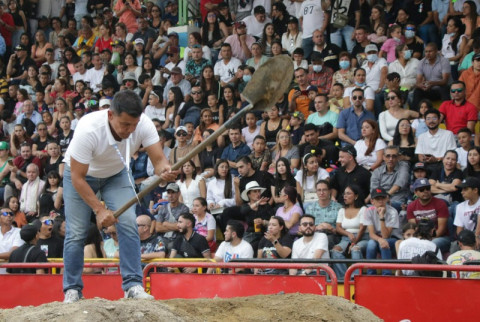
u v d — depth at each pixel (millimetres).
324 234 12500
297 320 7930
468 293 9602
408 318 9836
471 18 17969
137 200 7562
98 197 8141
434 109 14922
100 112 7637
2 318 6949
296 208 13773
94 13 25422
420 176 14016
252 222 14227
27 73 23375
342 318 8023
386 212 12992
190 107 18594
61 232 13930
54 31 25188
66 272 7984
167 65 21234
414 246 11594
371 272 12430
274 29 20109
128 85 20562
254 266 10305
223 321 7785
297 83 18359
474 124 15641
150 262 12109
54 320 6621
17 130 19594
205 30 21562
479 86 16312
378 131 15383
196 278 10930
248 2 21500
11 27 25016
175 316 7090
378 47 18578
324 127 16406
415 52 18109
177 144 18062
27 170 17781
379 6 18953
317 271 10289
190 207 15602
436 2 18984
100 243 13539
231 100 17938
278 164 14695
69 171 7953
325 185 13641
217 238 15094
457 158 14141
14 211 16594
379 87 17516
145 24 22516
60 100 20453
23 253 13055
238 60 19797
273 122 16953
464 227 12906
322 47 19078
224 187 15312
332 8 19250
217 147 16984
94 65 22516
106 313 6746
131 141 7723
